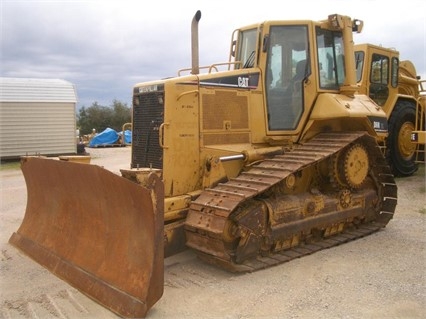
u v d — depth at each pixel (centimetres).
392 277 524
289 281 514
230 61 728
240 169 632
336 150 618
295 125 682
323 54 710
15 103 2017
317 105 682
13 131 2025
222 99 629
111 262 480
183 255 609
